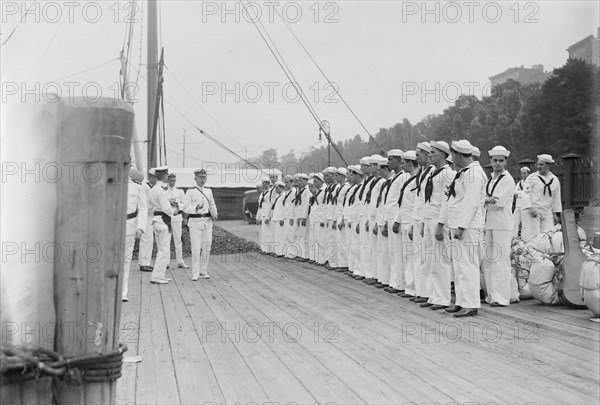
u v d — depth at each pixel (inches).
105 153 102.1
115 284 104.9
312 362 220.8
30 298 102.6
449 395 181.0
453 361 219.0
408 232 373.1
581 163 438.6
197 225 471.2
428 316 310.2
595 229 399.5
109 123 102.2
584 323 283.4
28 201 102.3
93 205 102.3
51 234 102.4
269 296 384.5
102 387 104.3
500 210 332.2
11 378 99.4
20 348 99.0
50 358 100.9
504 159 337.1
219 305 351.3
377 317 308.2
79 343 103.1
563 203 456.8
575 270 321.4
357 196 474.6
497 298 335.3
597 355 223.9
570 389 185.0
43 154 102.0
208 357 230.1
